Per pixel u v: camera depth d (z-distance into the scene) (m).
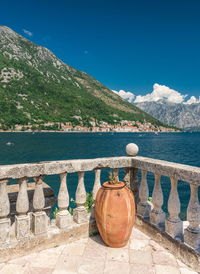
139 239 4.76
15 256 4.09
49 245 4.41
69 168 4.56
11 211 4.95
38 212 4.34
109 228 4.25
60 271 3.74
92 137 143.75
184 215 17.22
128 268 3.82
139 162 5.11
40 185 4.33
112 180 4.52
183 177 3.97
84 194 4.84
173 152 69.25
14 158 52.38
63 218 4.60
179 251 4.08
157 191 4.73
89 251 4.31
